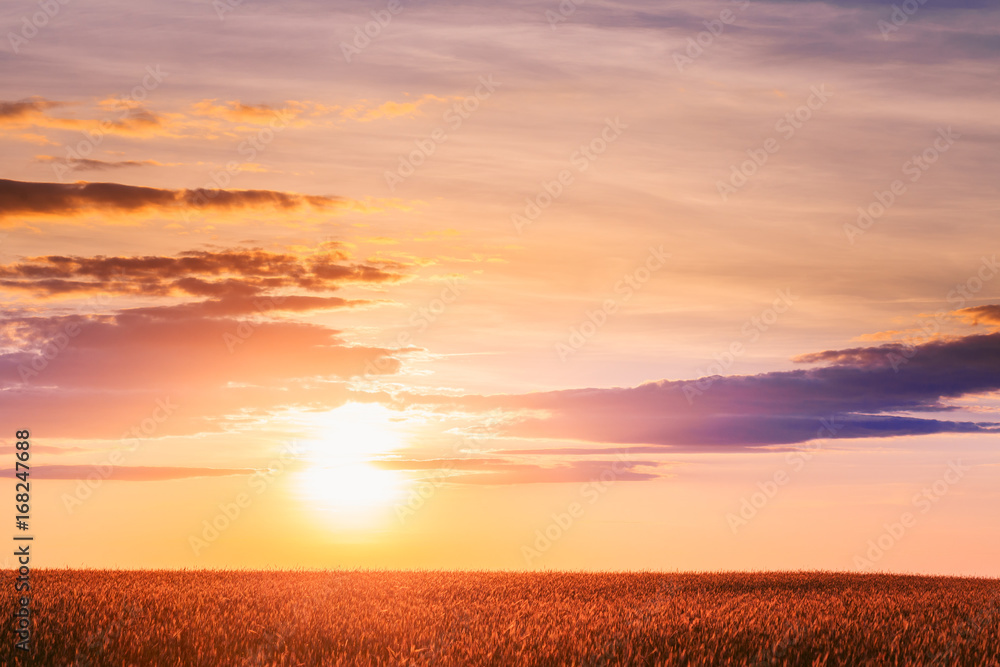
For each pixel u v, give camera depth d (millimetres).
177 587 23906
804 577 34812
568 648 14094
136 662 13055
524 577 33656
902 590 29422
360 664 12844
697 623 16484
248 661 12922
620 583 31125
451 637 14844
